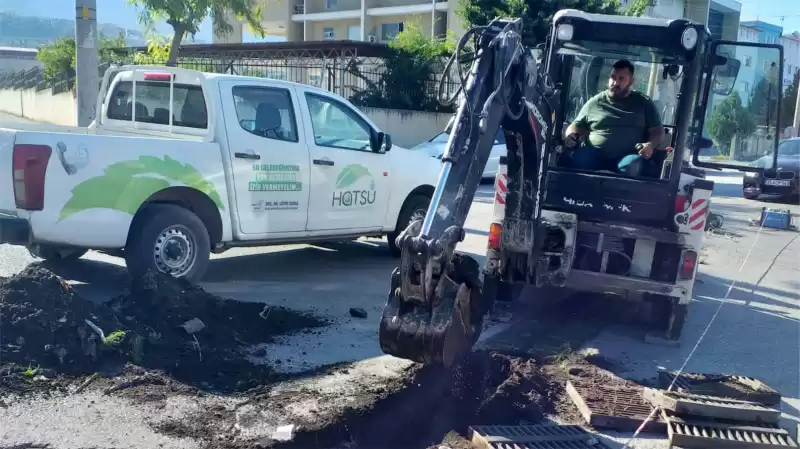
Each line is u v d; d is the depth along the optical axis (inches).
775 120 248.7
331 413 177.9
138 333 209.0
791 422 195.8
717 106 251.0
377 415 181.8
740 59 246.5
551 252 247.9
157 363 199.6
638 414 187.9
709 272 388.2
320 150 307.4
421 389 195.3
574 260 260.1
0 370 183.3
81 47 394.9
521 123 209.6
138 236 255.9
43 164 233.8
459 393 194.7
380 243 405.4
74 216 242.2
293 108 300.8
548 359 231.0
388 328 164.1
